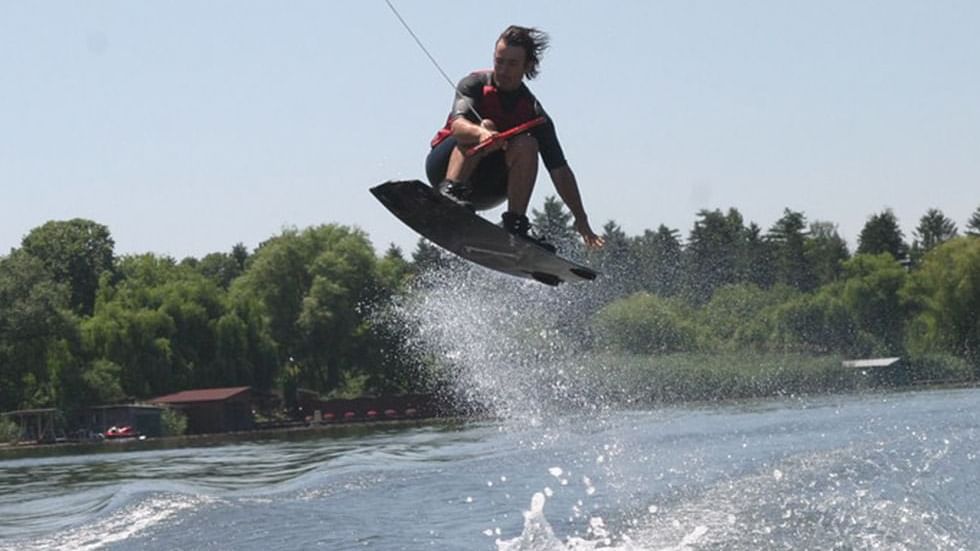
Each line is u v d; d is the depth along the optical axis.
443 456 65.38
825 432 65.38
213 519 37.75
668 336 174.50
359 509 39.62
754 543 29.09
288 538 34.06
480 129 27.52
